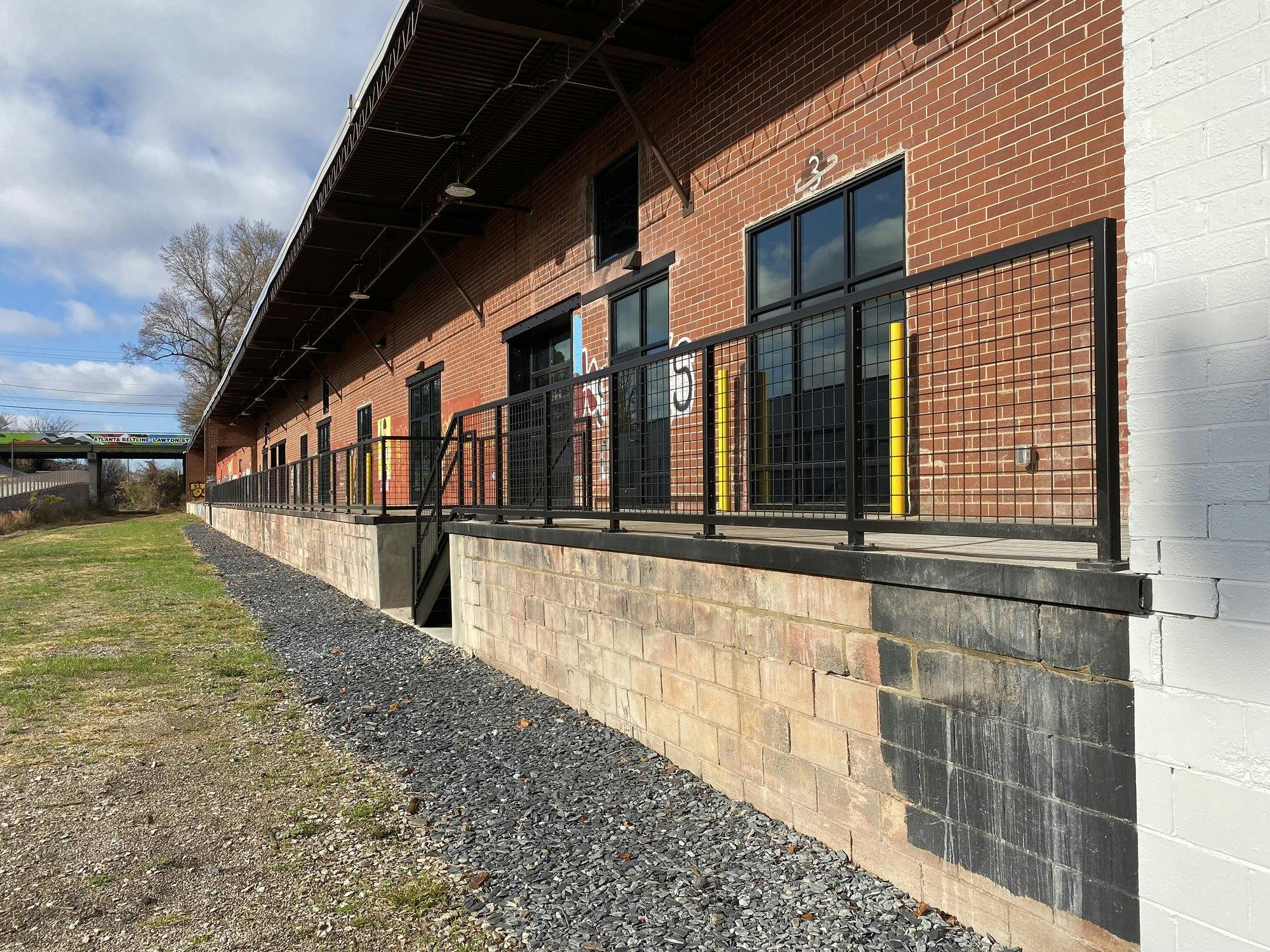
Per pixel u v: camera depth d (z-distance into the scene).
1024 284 4.59
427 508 10.84
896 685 3.13
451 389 13.13
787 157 6.34
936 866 2.96
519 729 5.43
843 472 5.74
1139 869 2.31
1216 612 2.13
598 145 8.86
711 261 7.18
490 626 7.16
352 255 13.45
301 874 3.45
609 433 5.28
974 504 4.81
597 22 6.93
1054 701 2.54
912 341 5.25
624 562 5.06
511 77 7.81
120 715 5.88
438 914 3.12
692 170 7.40
